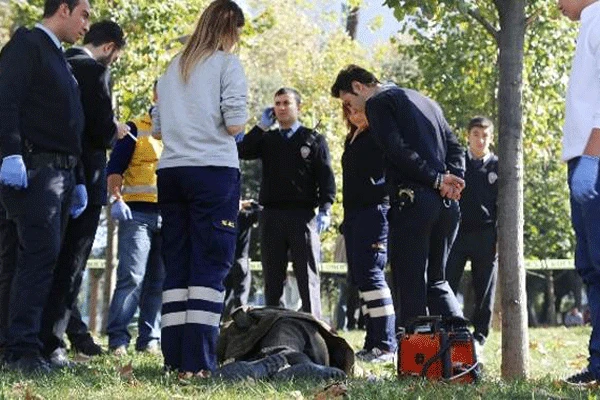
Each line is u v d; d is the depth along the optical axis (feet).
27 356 28.22
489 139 44.83
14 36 29.12
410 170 29.96
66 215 29.66
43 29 29.37
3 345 30.94
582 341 54.75
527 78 68.18
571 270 122.42
